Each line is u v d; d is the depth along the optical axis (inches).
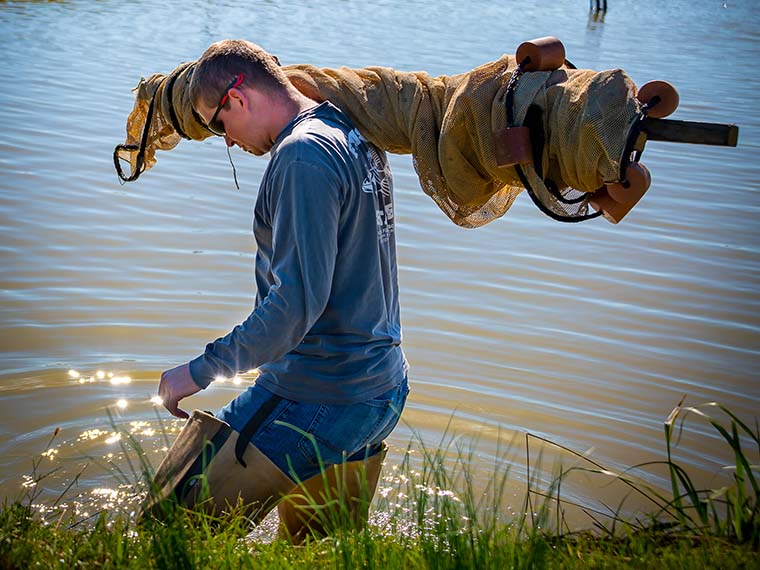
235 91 135.9
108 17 793.6
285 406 138.6
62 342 245.8
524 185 137.6
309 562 123.1
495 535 126.5
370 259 136.9
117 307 265.9
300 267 127.0
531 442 212.7
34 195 349.4
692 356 254.8
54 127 441.1
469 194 148.0
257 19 831.1
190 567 117.6
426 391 233.5
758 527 126.6
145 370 235.5
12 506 136.7
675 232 353.7
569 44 803.4
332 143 131.3
